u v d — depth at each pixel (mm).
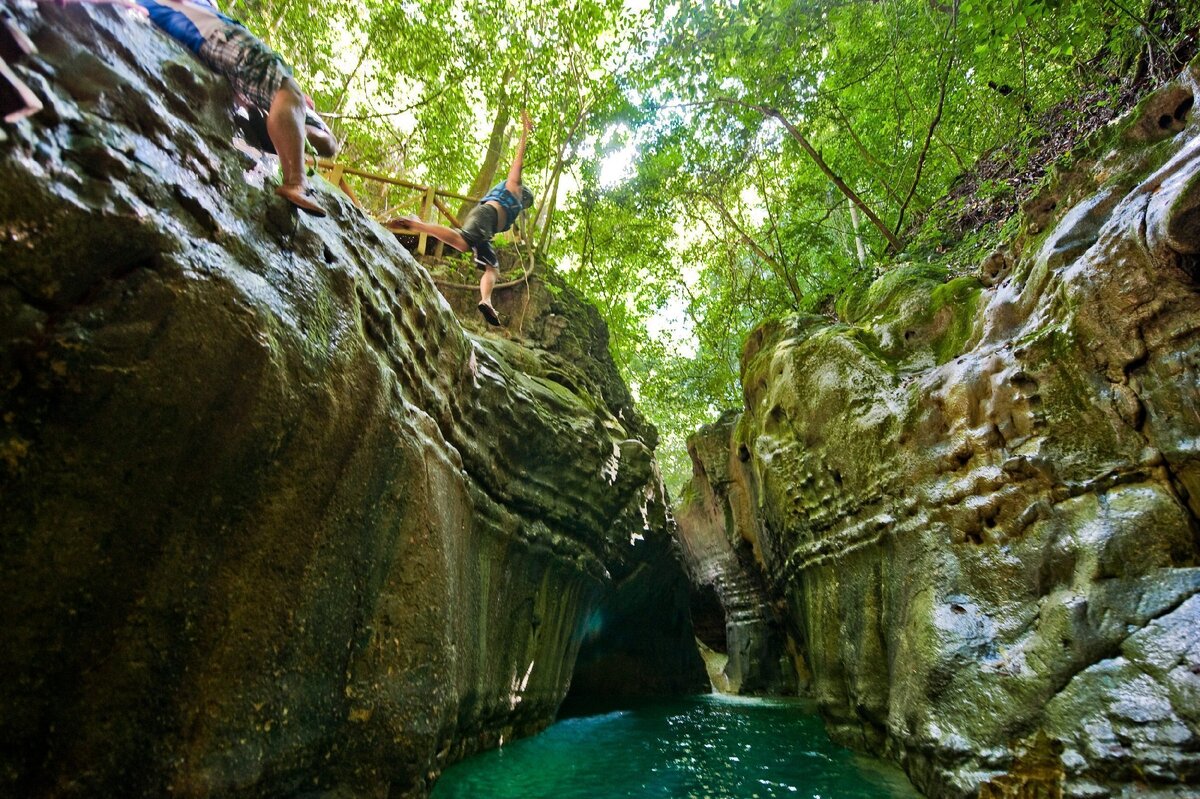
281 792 3445
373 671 4164
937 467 6129
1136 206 4949
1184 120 5738
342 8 11523
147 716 2764
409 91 12727
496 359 7941
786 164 15461
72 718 2543
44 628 2445
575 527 8961
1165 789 3422
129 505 2633
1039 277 5934
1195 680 3641
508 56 12320
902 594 6098
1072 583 4645
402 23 11297
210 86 3174
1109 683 3984
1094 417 5039
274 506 3285
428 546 4801
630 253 15320
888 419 6930
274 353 3049
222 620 3070
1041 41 9211
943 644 5164
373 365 3998
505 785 5480
